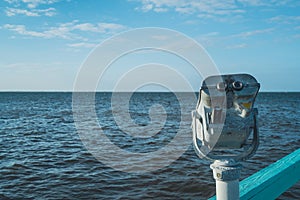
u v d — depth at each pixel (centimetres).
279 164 292
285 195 805
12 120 3111
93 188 936
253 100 156
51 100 9456
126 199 848
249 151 167
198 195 865
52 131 2248
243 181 244
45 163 1255
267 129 2189
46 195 901
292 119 2936
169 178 972
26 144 1719
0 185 991
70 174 1084
